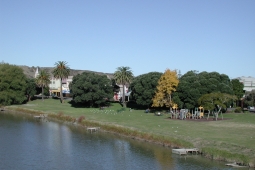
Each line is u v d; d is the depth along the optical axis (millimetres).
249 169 36750
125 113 94562
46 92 155875
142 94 103062
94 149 50500
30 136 62031
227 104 88750
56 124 77875
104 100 116062
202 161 40969
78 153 48344
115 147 51344
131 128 61344
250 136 50281
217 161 40750
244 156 39031
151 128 60750
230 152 41000
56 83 180625
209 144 45781
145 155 45375
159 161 41969
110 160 43969
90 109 109000
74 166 41688
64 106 120500
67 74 134375
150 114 91250
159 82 92438
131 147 50656
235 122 69562
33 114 99500
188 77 92062
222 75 94375
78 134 63562
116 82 120312
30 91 137875
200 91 86500
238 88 117875
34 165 42312
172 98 91750
